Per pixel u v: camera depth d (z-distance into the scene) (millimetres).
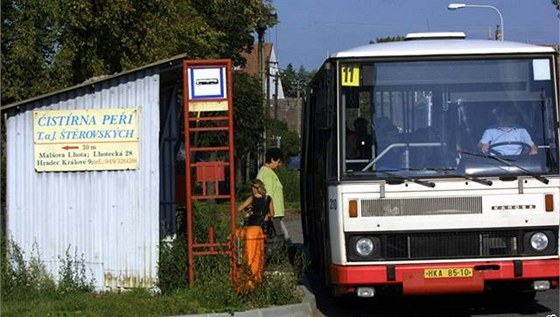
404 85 9852
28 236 11508
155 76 11430
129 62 23328
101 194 11453
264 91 46469
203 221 12766
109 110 11438
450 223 9523
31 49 23375
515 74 9914
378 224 9547
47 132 11492
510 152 9695
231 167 11031
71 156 11469
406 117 9812
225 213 16031
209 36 33125
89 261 11438
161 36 23969
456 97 9844
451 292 9602
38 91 23547
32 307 10305
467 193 9562
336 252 9758
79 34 22812
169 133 12805
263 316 10219
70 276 11344
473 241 9562
